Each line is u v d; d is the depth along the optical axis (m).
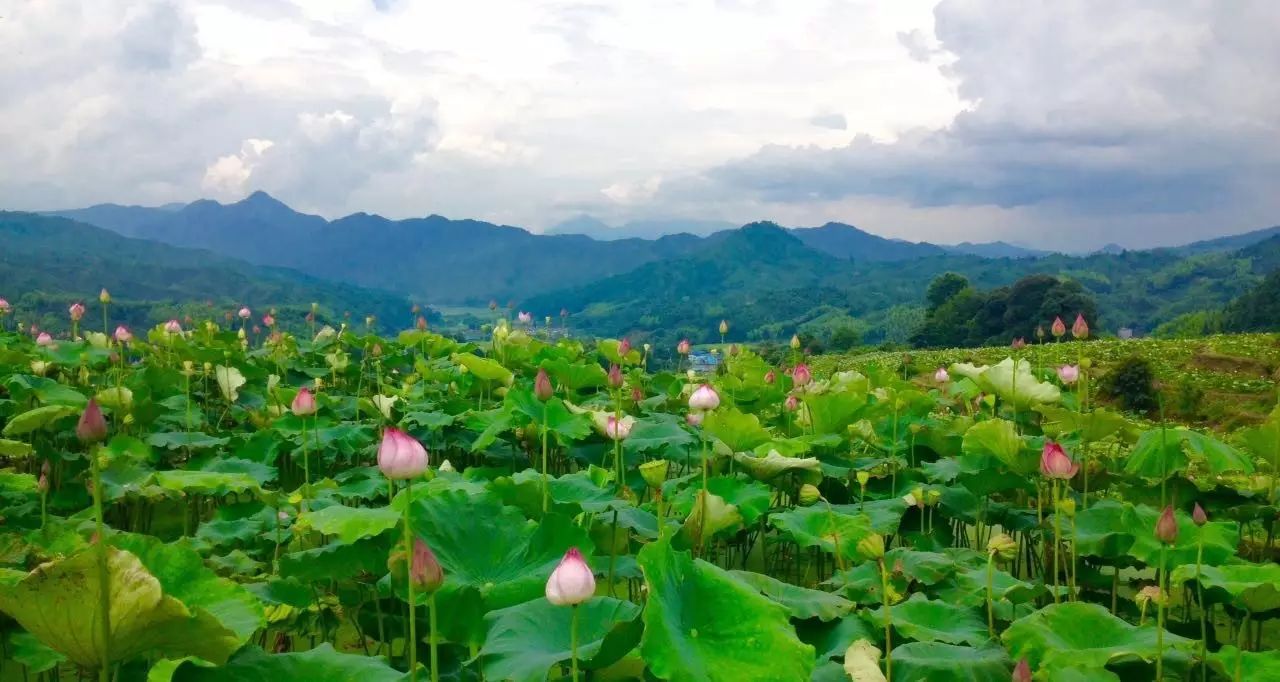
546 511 5.30
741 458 6.87
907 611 4.78
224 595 3.36
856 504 6.85
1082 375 8.98
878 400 9.25
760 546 8.02
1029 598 5.13
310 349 16.00
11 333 13.72
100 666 2.92
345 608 5.20
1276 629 6.25
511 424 6.74
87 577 2.64
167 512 7.48
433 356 14.28
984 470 6.84
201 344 13.05
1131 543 5.71
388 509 4.34
